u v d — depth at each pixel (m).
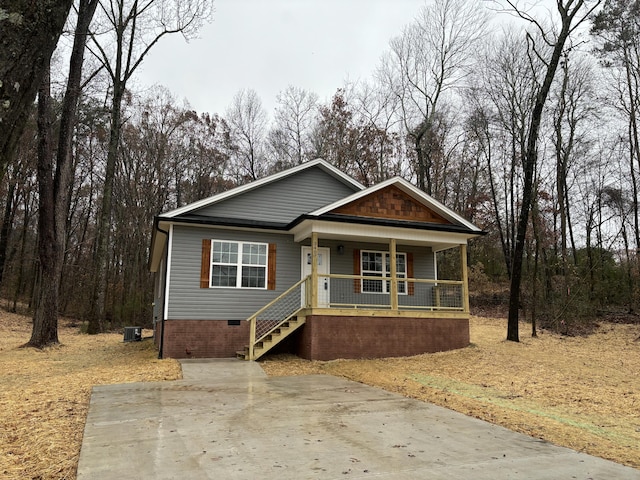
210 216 14.73
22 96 2.43
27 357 13.29
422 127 31.41
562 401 8.42
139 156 32.81
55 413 6.45
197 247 14.02
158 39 21.50
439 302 15.99
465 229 14.78
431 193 32.53
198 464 4.47
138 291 32.34
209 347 13.56
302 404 7.44
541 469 4.55
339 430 5.85
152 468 4.34
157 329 17.47
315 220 13.30
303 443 5.23
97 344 18.50
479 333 18.77
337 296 15.36
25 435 5.36
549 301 22.25
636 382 10.41
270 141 38.00
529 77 26.06
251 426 5.96
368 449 5.07
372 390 8.92
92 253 34.12
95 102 28.03
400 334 13.73
